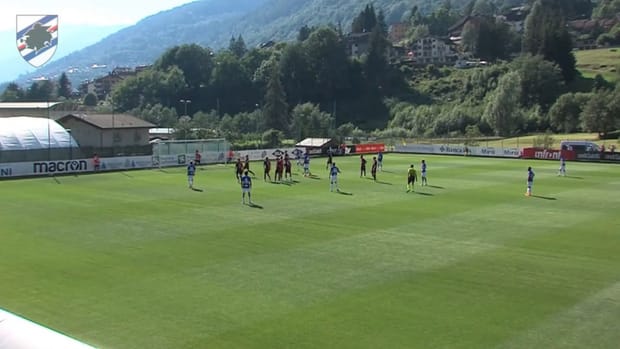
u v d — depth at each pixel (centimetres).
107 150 7575
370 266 2469
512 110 14325
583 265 2523
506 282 2256
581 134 13100
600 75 17062
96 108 18012
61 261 2528
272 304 1970
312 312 1895
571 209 3988
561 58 17450
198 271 2375
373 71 19888
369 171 6469
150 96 19025
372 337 1691
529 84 16088
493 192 4816
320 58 19438
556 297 2078
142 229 3225
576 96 14000
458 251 2750
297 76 19300
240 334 1705
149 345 1625
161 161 7031
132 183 5341
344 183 5347
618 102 12181
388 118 18012
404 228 3281
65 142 7044
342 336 1697
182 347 1611
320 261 2545
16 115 10231
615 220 3581
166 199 4334
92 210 3847
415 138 13700
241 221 3462
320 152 8756
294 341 1656
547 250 2791
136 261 2533
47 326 1764
